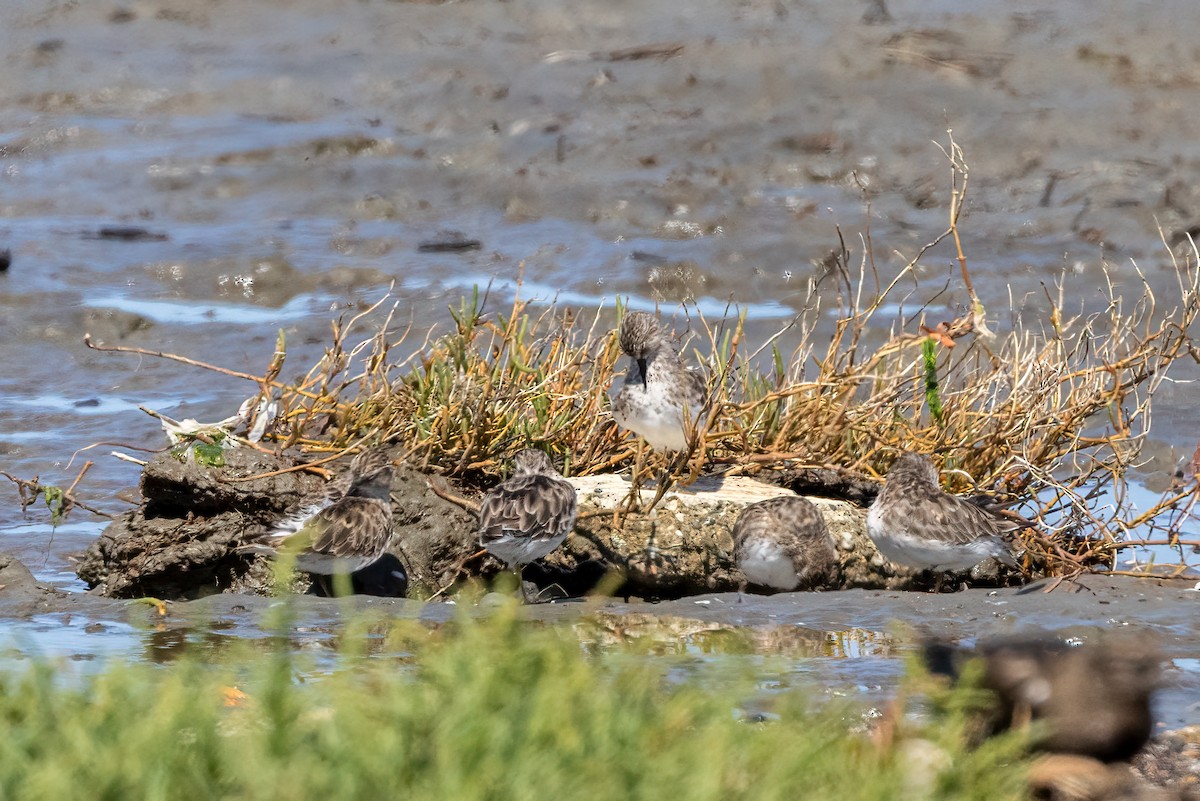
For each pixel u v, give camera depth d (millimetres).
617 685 6785
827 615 11258
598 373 14422
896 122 29000
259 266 22359
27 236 23844
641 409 13055
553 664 6531
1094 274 21672
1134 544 12820
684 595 12789
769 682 9312
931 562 11953
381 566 12422
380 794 5672
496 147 28234
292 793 5668
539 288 21531
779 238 23250
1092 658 7680
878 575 12961
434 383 13859
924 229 23859
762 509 12430
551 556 12867
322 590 12172
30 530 13758
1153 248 22859
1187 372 17812
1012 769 6840
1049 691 7516
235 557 12289
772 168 26828
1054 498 13914
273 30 37094
